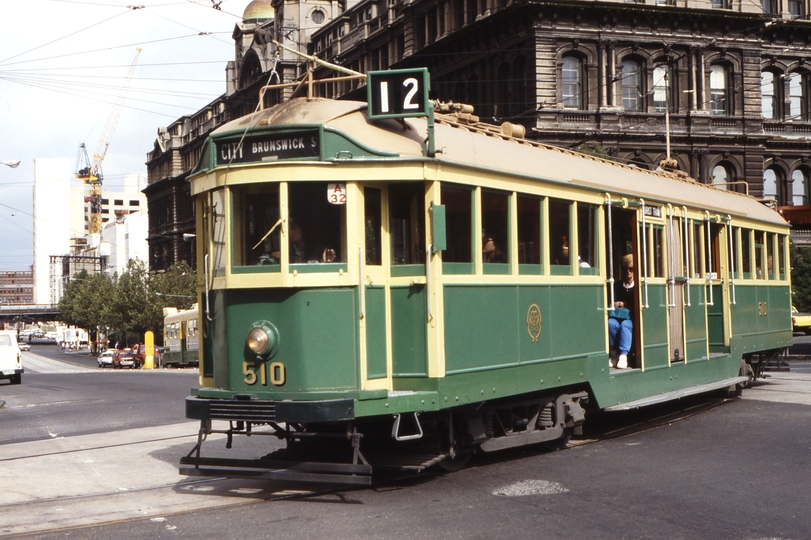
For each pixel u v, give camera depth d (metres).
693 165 47.09
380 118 8.91
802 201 51.22
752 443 11.22
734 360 16.05
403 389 8.92
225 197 8.82
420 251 8.89
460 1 49.12
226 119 79.75
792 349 32.78
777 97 50.88
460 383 9.05
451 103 10.93
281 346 8.56
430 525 7.53
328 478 8.17
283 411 8.24
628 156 45.66
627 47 45.34
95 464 11.21
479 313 9.38
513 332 9.91
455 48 48.66
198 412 8.66
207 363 9.52
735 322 16.22
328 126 8.66
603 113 44.72
